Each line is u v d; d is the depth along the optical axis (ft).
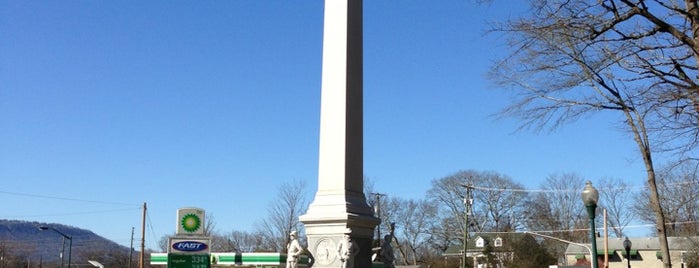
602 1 45.37
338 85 65.16
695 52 43.96
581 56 56.49
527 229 248.11
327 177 63.82
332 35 66.80
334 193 63.05
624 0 44.32
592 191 48.78
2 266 339.98
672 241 211.20
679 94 47.60
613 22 46.03
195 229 113.60
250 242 288.10
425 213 265.13
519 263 230.27
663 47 47.70
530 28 49.14
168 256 110.83
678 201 159.02
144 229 166.61
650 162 70.13
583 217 249.14
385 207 256.11
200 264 112.57
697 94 46.60
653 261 219.00
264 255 136.87
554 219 252.01
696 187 150.92
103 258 368.27
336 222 61.46
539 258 234.58
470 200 200.64
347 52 65.82
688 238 188.14
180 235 112.57
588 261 231.50
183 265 111.55
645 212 193.06
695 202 164.55
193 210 114.21
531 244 237.04
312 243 62.69
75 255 421.59
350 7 67.21
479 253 240.73
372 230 65.21
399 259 272.10
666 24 44.34
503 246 237.66
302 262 69.46
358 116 66.13
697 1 43.62
